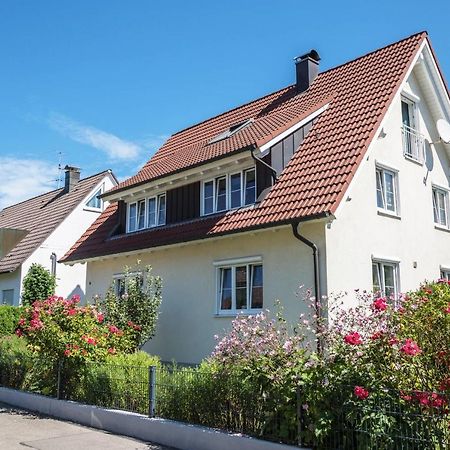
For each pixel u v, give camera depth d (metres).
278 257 12.96
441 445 5.61
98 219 21.06
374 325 6.86
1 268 25.69
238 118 20.11
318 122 15.39
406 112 16.98
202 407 7.88
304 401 6.52
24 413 10.42
